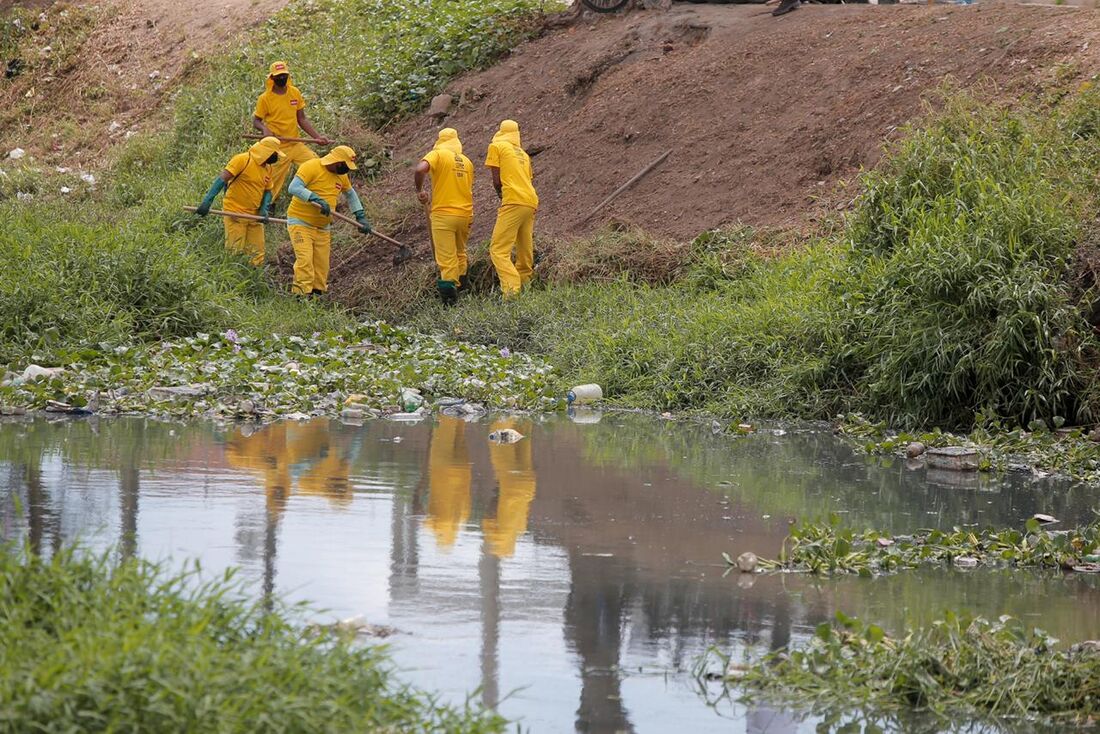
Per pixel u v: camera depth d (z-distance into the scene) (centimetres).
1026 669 1195
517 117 5203
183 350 3262
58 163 6588
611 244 4012
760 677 1202
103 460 2066
